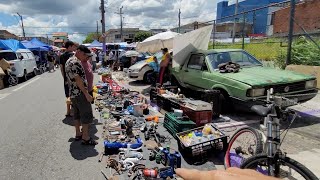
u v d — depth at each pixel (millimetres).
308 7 21516
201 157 4211
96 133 5645
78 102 4781
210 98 6184
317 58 9117
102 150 4699
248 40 16391
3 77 13336
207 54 7539
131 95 9336
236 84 5879
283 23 24359
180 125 5117
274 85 5645
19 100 9617
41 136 5496
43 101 9281
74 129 5930
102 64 24969
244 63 7473
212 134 4473
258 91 5562
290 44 9297
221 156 4309
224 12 51875
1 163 4262
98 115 7102
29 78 17531
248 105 5715
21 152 4680
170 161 3865
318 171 3703
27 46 22562
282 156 2781
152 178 3582
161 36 13414
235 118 6336
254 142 3559
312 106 6941
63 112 7547
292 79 5816
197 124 5543
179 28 18828
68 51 6617
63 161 4293
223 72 6746
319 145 4578
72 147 4867
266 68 7051
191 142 4223
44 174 3881
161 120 6531
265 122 3090
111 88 10438
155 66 13258
